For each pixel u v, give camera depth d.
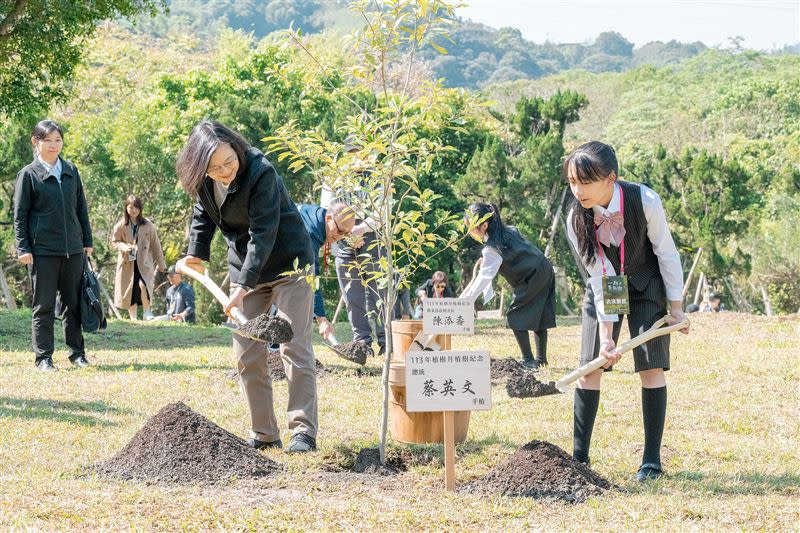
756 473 4.77
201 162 4.50
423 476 4.56
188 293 16.20
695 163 29.78
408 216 4.63
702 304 23.00
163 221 31.36
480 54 152.25
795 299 34.31
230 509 3.73
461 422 5.38
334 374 7.75
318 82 5.16
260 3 170.25
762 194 39.59
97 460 4.57
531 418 6.19
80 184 8.26
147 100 34.28
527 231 25.67
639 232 4.47
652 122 68.69
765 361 9.04
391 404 5.47
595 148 4.41
